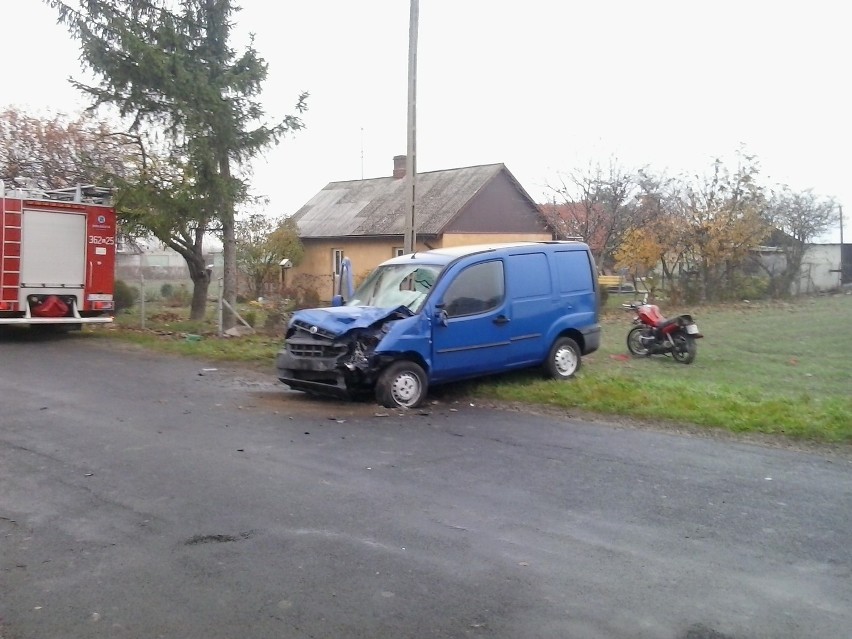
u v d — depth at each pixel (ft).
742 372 47.50
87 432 29.78
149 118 67.41
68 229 61.31
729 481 24.04
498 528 19.77
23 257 59.16
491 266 38.60
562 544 18.74
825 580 16.79
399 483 23.57
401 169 132.26
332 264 125.90
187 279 136.67
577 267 42.22
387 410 34.68
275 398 37.60
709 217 106.93
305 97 68.49
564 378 41.19
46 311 60.23
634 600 15.72
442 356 36.50
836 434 29.22
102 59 64.49
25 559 17.67
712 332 71.82
